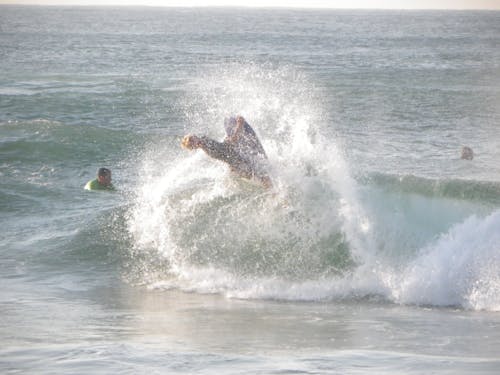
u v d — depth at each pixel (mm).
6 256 12570
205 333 7852
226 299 10273
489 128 29562
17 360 6082
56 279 11367
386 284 10578
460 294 10094
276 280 11055
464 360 6121
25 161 20359
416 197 11578
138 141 22469
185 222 12242
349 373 5652
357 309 9602
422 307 9820
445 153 24250
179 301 10055
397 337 7719
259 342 7328
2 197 16391
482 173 21219
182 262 11852
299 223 11500
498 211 10898
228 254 11688
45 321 8539
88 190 17234
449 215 11445
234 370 5719
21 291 10594
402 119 31484
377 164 22250
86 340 7344
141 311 9312
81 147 21781
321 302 10102
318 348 7020
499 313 9375
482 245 10445
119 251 12461
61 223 14305
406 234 11234
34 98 34719
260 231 11688
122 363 5918
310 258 11258
